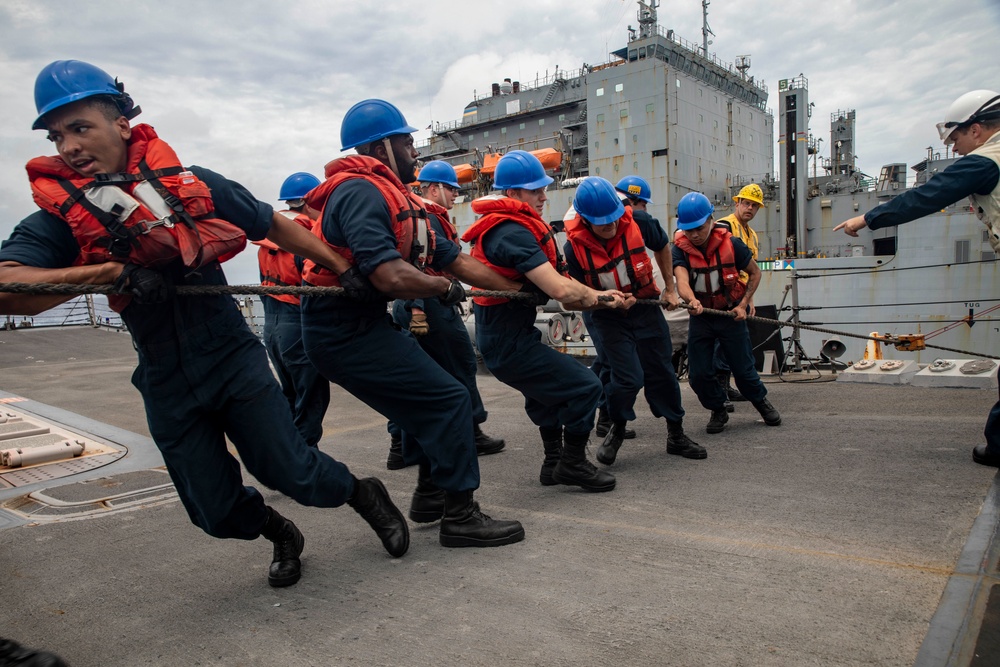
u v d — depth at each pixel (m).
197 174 2.29
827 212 21.77
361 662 2.17
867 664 1.96
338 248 2.84
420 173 5.09
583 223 4.36
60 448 5.43
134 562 3.23
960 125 3.75
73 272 2.03
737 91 27.73
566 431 3.94
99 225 2.03
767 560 2.75
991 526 2.93
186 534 3.60
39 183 2.08
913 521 3.08
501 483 4.33
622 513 3.50
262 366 2.54
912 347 6.82
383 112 3.08
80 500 4.30
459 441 3.07
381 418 7.19
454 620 2.40
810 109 22.00
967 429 4.78
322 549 3.25
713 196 24.86
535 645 2.19
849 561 2.68
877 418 5.43
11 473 5.04
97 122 2.07
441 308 4.85
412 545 3.24
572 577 2.71
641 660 2.06
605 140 24.06
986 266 16.95
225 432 2.62
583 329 11.01
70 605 2.77
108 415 7.37
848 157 24.55
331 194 2.85
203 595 2.79
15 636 2.52
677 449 4.71
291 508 3.98
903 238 17.70
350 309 2.87
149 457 5.49
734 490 3.77
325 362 2.94
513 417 6.75
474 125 29.47
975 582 2.41
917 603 2.29
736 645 2.11
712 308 5.19
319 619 2.49
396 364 2.92
